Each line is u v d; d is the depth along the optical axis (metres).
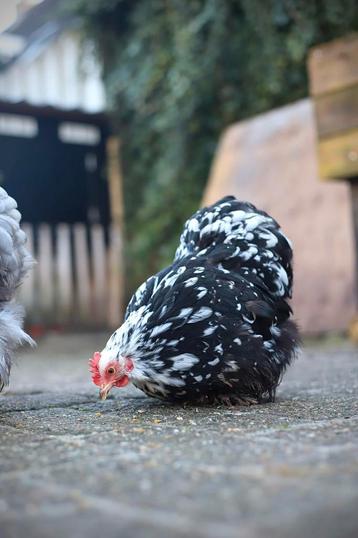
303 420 0.93
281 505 0.61
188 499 0.63
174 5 2.71
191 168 2.85
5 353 1.00
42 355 2.17
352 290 2.02
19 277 1.05
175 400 1.07
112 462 0.73
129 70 2.96
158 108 2.91
